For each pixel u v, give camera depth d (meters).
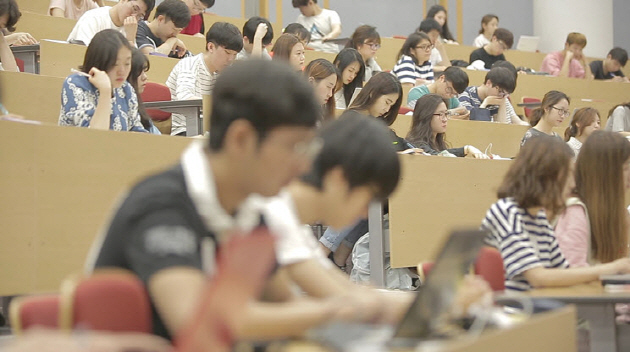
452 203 7.97
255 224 2.63
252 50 11.02
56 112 7.91
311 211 2.92
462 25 21.25
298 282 3.10
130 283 2.29
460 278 2.51
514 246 4.45
